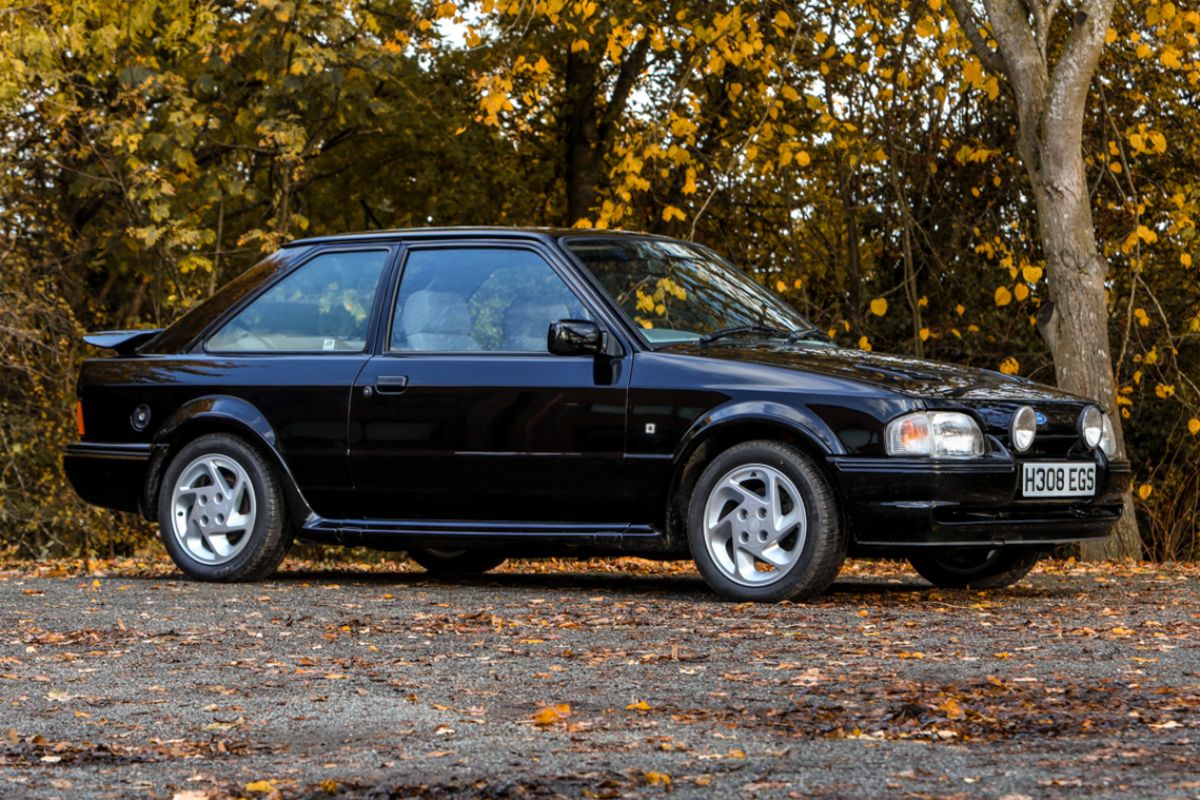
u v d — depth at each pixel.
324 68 19.56
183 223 19.94
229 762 4.62
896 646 6.79
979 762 4.40
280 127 19.73
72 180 20.77
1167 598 8.94
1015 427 8.53
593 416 8.86
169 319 21.55
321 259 10.08
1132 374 19.44
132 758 4.69
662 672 6.17
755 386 8.55
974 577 9.70
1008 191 19.84
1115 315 19.48
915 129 19.53
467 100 24.08
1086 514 8.88
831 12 17.92
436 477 9.24
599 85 24.47
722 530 8.66
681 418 8.64
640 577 10.99
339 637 7.25
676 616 7.92
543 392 8.99
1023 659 6.38
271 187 23.47
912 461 8.21
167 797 4.20
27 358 19.12
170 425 10.06
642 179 15.88
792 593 8.42
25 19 19.03
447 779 4.31
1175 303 19.30
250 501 9.80
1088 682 5.77
